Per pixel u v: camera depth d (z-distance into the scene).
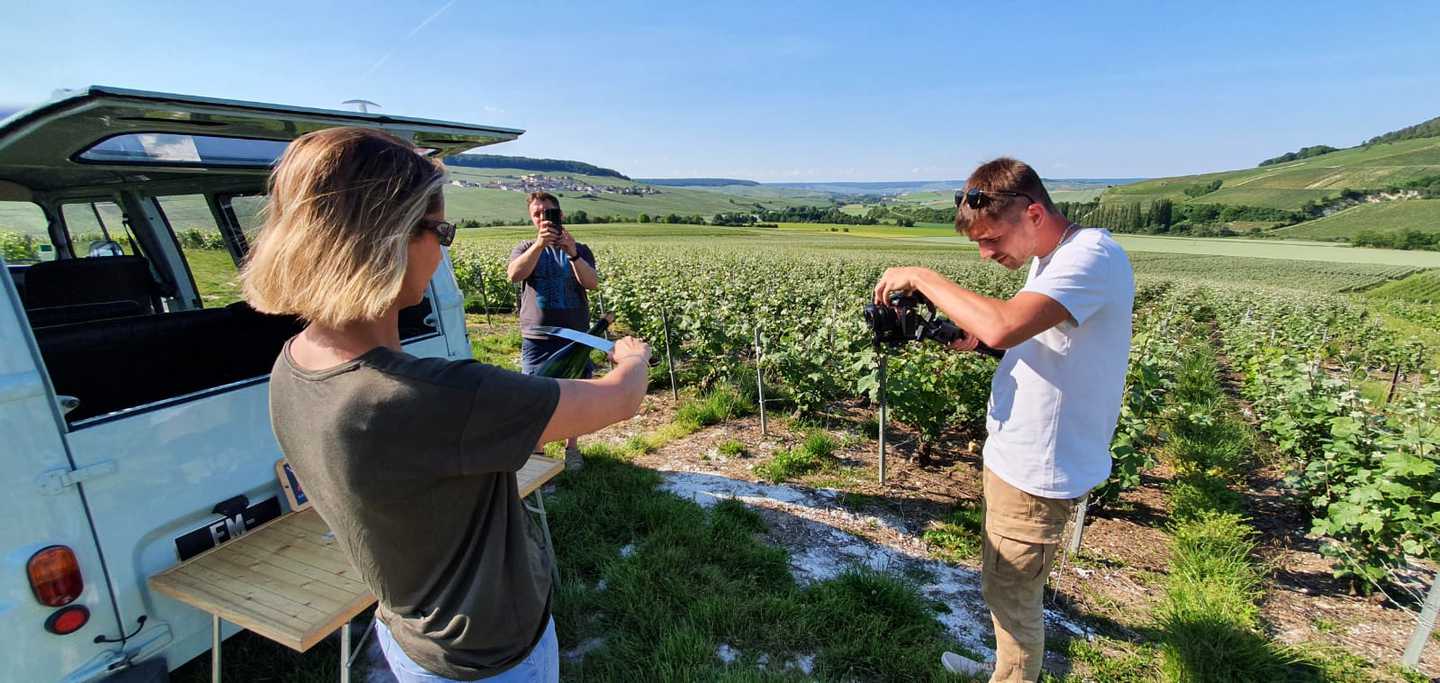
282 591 2.03
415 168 1.02
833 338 6.66
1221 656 2.97
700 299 9.81
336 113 2.25
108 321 2.96
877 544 4.04
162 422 2.11
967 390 5.61
